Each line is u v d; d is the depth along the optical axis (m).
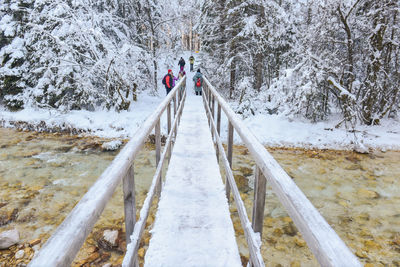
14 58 13.62
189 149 5.09
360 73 13.84
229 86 18.34
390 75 12.82
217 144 4.40
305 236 0.79
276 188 1.13
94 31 12.11
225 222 2.72
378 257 4.25
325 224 0.78
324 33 11.72
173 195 3.28
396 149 9.41
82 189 6.42
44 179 6.95
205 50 20.03
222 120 12.26
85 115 12.41
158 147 3.43
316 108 11.84
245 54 16.33
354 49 12.87
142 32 19.38
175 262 2.15
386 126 11.70
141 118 12.37
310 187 6.67
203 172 3.98
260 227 1.67
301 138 10.23
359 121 12.35
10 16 14.32
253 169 7.70
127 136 10.88
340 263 0.62
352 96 10.33
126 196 1.68
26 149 9.30
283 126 11.24
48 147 9.55
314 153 9.09
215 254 2.25
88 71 13.27
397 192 6.40
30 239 4.57
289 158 8.67
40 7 13.80
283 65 16.38
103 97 13.63
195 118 8.28
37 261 0.62
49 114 12.58
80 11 13.66
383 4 11.02
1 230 4.79
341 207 5.75
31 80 14.02
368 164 8.16
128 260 1.45
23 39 14.31
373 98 11.75
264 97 12.93
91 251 4.20
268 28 14.15
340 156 8.85
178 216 2.81
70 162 8.18
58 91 12.95
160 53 19.19
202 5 18.94
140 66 16.08
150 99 17.09
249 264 1.80
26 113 12.98
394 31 12.17
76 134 11.16
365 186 6.72
